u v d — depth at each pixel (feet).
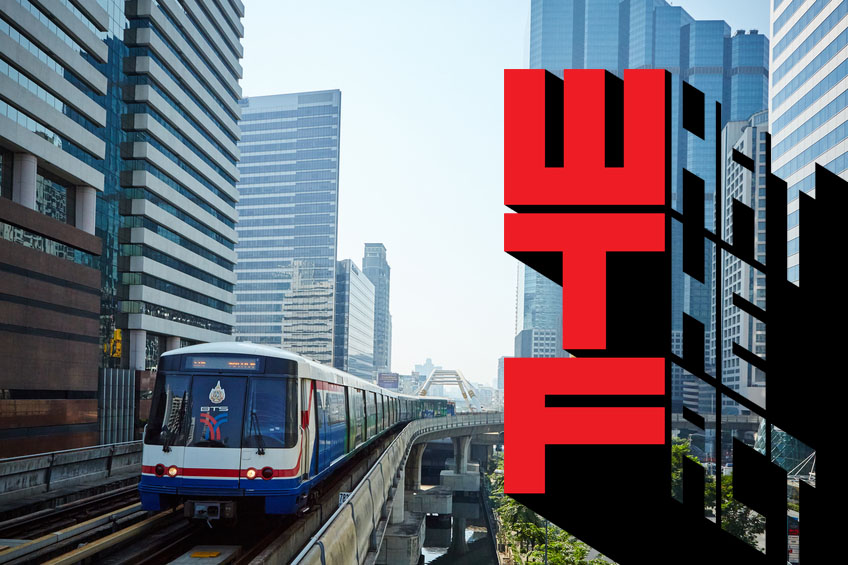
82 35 176.65
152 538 45.75
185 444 44.47
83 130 176.55
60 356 150.20
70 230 160.56
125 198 221.05
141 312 219.00
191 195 261.03
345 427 71.31
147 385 198.18
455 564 215.31
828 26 240.94
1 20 147.54
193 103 256.52
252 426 44.91
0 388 130.00
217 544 45.88
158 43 228.43
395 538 188.03
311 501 56.54
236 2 299.58
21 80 154.92
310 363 53.78
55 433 147.43
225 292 291.99
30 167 156.46
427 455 484.33
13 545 38.27
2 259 130.93
